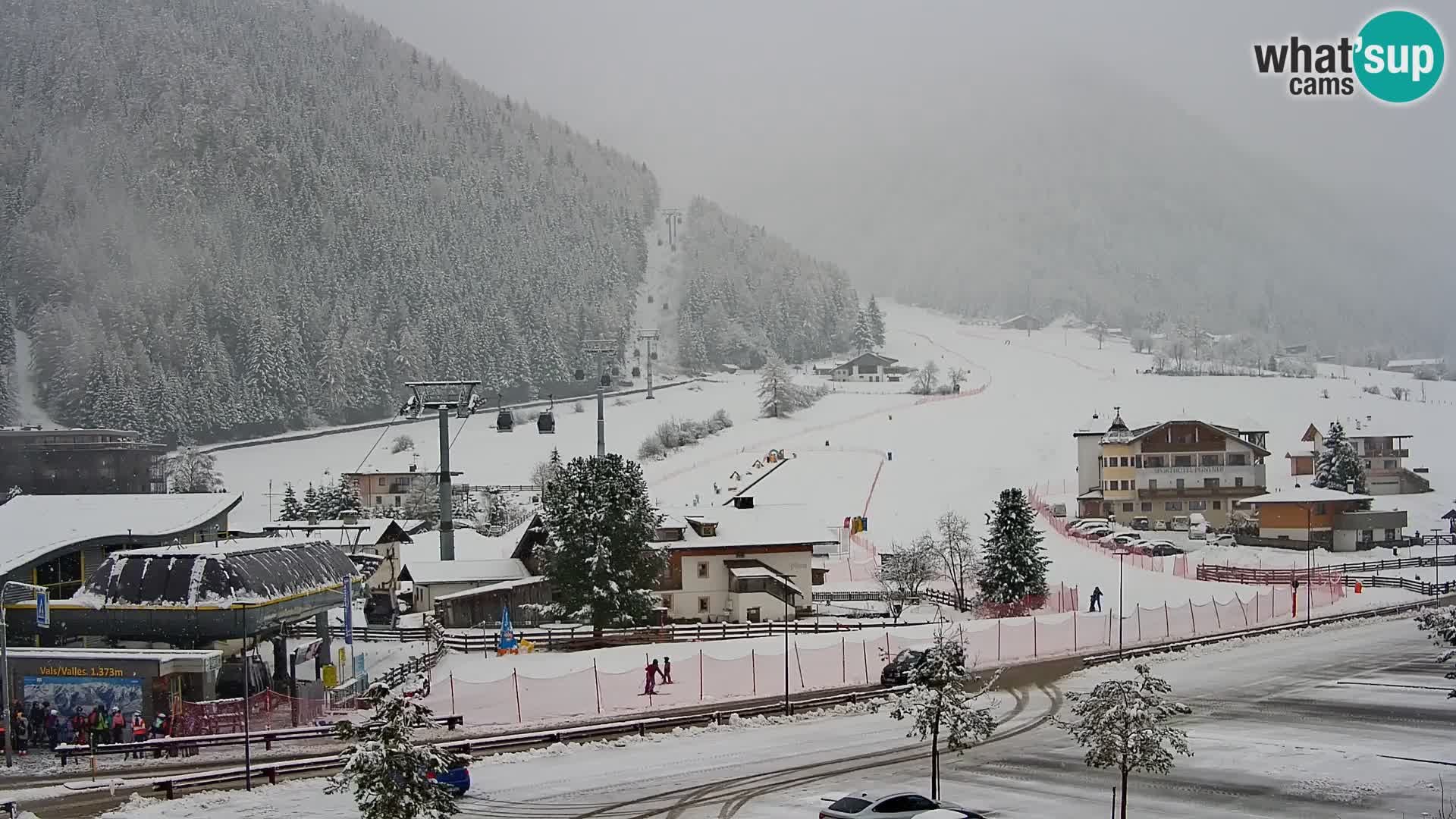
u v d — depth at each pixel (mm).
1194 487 124625
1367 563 99875
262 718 50094
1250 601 83125
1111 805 36125
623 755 44594
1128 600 85938
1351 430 146500
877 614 82500
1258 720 48719
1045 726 48875
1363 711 49875
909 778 40219
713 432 190375
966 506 129875
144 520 64312
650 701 54594
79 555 60281
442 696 56312
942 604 89562
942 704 34156
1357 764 40625
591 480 72938
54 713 48344
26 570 57156
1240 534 114938
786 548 84562
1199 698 53750
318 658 62469
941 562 98062
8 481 142625
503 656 67000
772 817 35375
